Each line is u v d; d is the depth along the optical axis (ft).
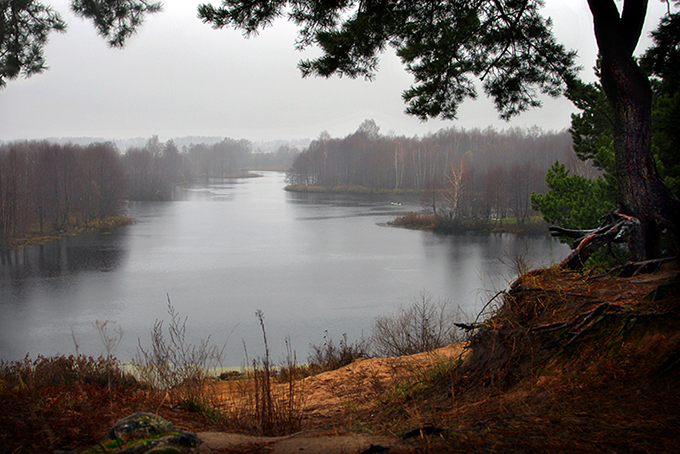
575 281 16.42
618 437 8.54
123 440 8.99
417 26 23.07
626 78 18.53
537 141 431.43
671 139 36.83
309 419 15.51
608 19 18.76
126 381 20.10
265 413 14.16
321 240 169.58
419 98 26.23
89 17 26.22
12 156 212.23
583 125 46.93
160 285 106.32
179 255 143.74
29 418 10.57
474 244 159.02
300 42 22.65
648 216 18.28
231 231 193.36
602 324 13.29
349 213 257.75
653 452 7.84
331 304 88.94
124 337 71.20
